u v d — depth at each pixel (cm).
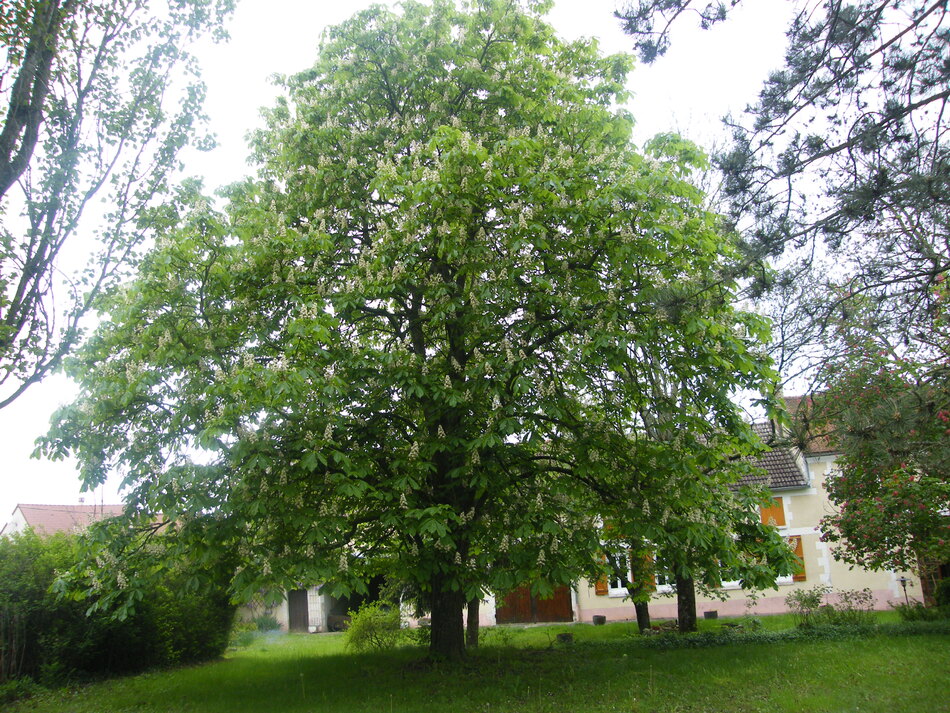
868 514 1393
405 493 952
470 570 970
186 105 1138
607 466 1057
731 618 2094
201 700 1102
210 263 965
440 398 979
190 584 925
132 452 967
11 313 996
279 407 882
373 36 1202
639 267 1030
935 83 591
